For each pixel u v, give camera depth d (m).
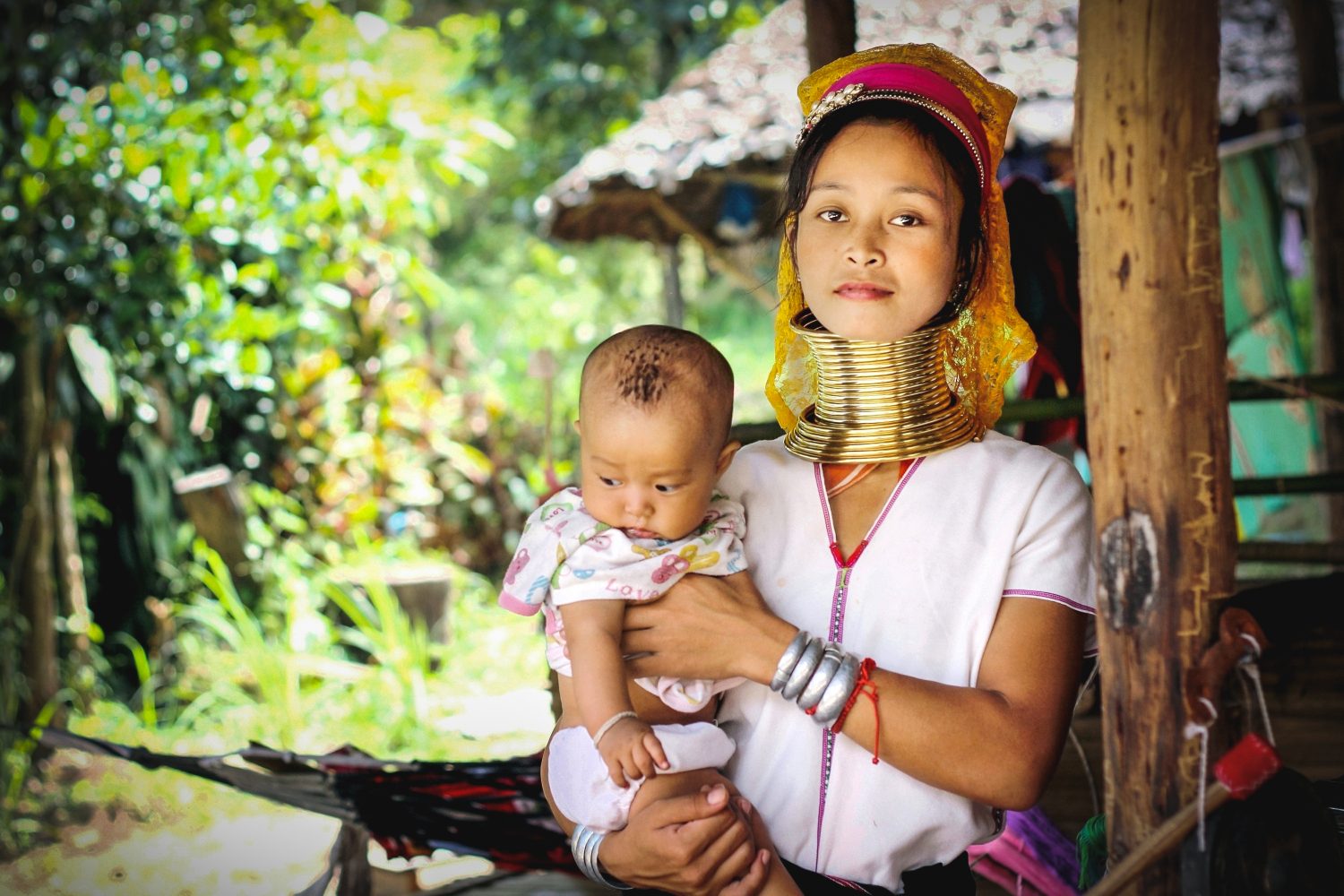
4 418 5.48
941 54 1.85
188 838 5.17
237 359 6.36
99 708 5.98
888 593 1.78
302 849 5.10
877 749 1.67
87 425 6.12
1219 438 1.73
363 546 7.45
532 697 6.75
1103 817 2.05
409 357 8.73
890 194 1.76
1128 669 1.77
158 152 5.56
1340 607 1.83
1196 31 1.70
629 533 1.79
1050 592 1.75
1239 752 1.58
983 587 1.76
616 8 12.32
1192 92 1.71
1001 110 1.88
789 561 1.84
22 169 5.34
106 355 5.61
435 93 8.91
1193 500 1.72
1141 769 1.77
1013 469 1.82
